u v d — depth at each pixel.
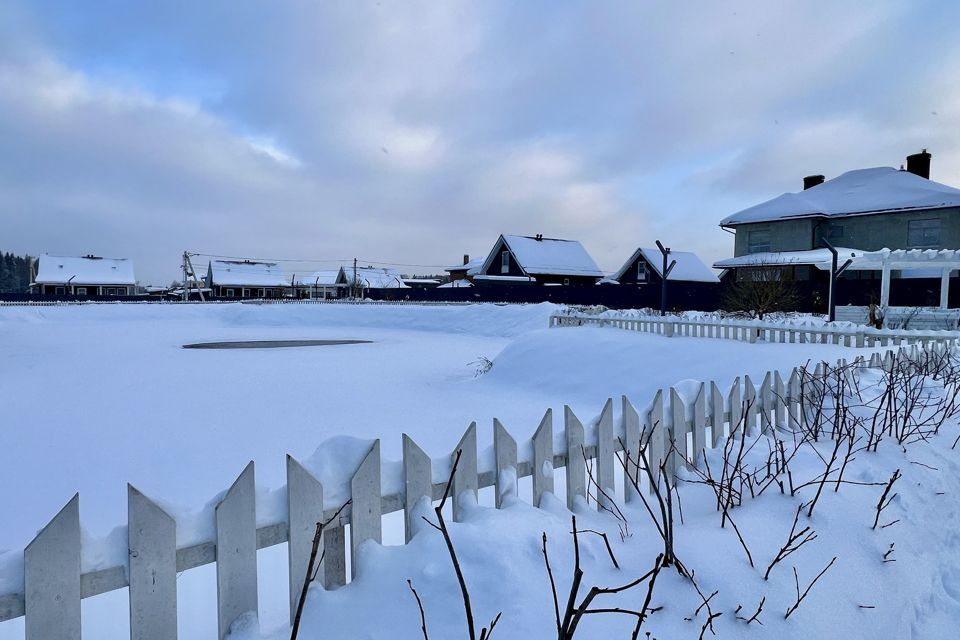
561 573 2.10
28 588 1.54
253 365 15.33
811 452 3.73
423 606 1.92
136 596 1.69
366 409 9.27
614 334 12.55
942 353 7.45
